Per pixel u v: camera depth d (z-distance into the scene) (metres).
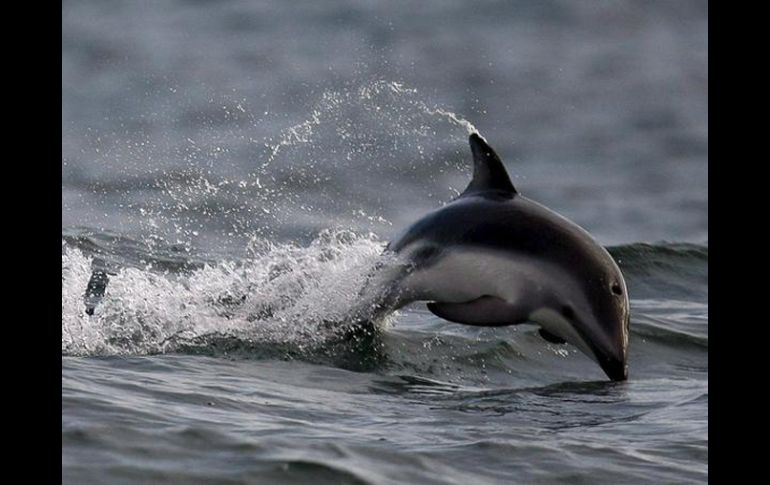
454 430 28.50
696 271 52.75
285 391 31.36
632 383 36.25
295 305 38.81
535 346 40.16
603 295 37.12
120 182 73.88
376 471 24.83
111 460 23.91
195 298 38.97
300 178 77.56
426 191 77.81
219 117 104.25
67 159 83.69
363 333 38.31
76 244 49.59
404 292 38.94
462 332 40.66
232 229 59.91
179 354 34.19
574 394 34.16
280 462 24.52
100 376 30.06
